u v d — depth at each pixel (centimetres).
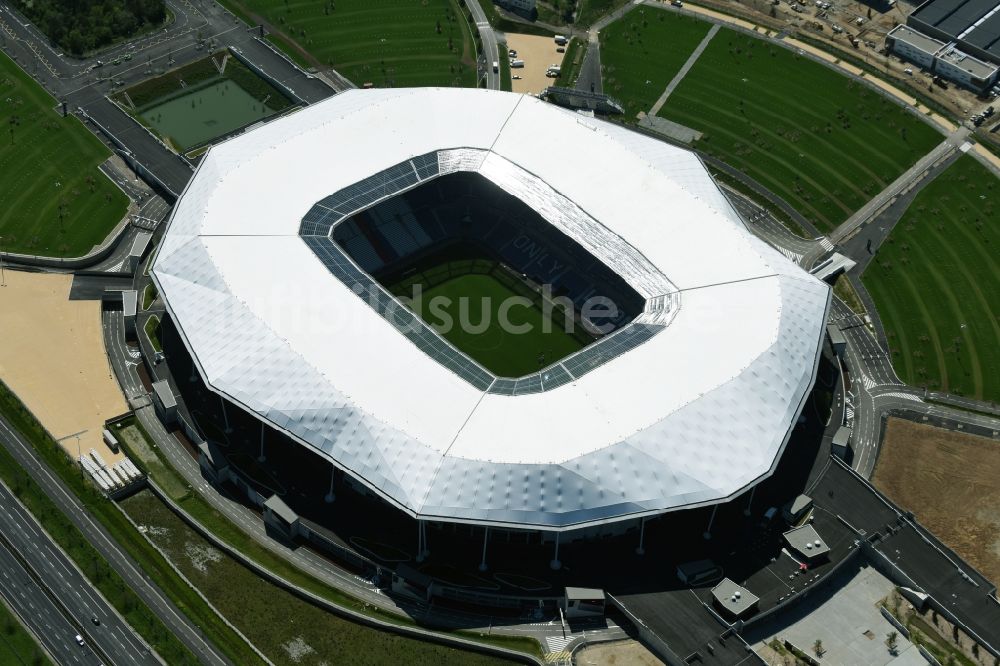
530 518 18925
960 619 19188
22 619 18750
